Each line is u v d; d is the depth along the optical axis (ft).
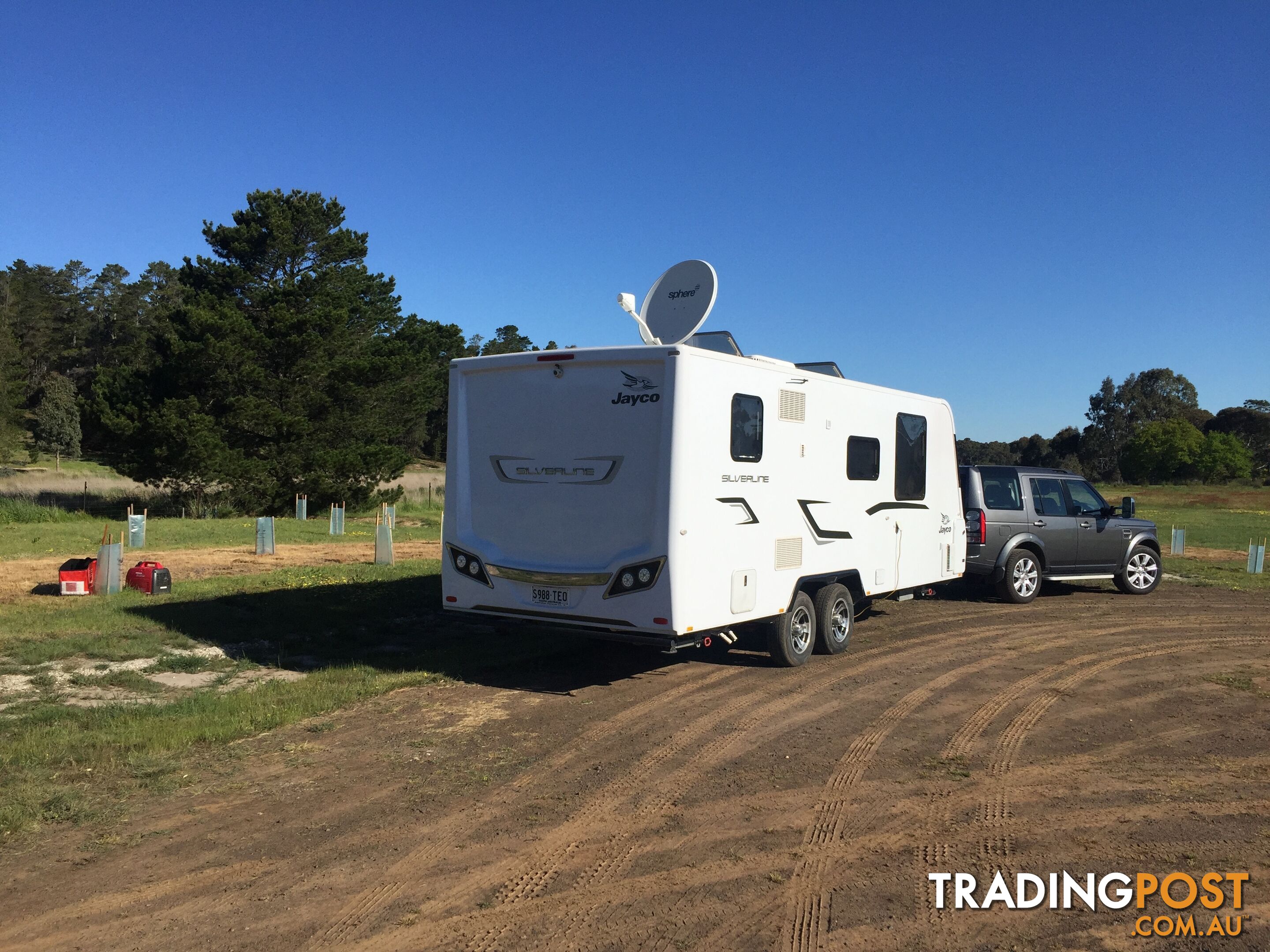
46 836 15.08
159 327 133.28
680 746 20.38
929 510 35.14
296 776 18.17
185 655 28.04
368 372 119.14
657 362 23.54
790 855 14.65
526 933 12.12
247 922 12.34
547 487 25.25
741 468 25.26
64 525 77.20
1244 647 32.24
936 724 22.33
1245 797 17.43
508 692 25.12
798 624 28.58
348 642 30.86
